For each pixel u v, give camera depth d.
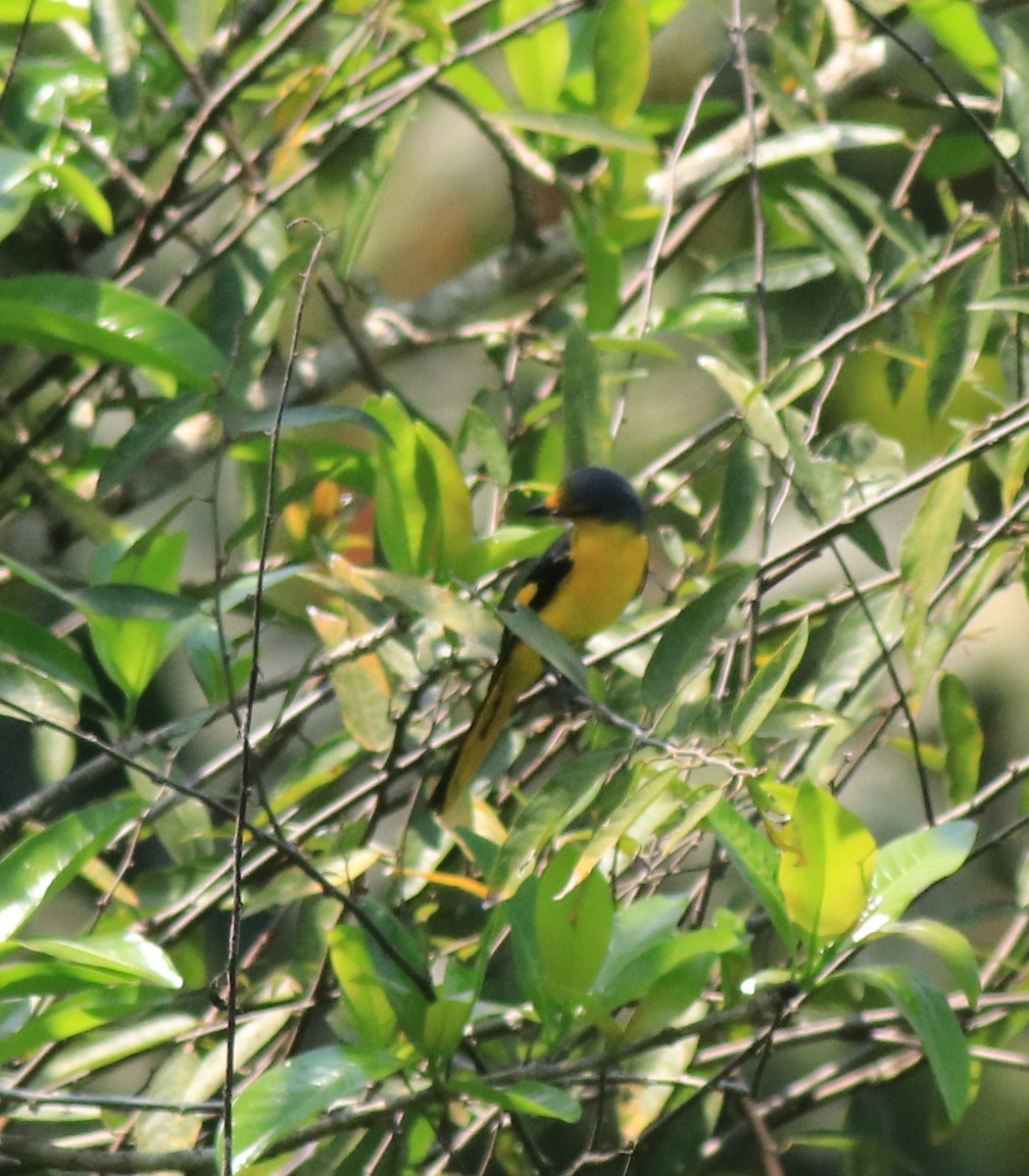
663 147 11.55
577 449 7.43
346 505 9.18
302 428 9.49
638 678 7.69
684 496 9.69
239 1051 6.57
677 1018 6.20
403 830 7.31
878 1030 7.22
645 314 8.09
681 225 10.18
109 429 11.16
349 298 9.88
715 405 12.30
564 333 9.65
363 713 7.01
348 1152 6.82
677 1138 7.40
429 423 8.94
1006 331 9.32
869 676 7.80
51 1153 5.54
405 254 13.84
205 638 7.62
